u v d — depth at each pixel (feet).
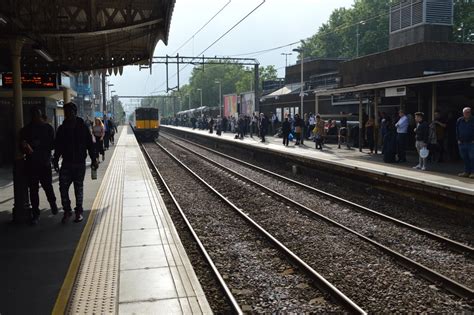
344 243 27.40
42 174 26.37
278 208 38.14
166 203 41.04
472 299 18.75
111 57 52.90
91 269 18.52
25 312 14.40
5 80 42.47
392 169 46.62
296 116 84.94
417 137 46.44
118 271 18.30
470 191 31.71
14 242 22.08
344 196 44.32
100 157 73.36
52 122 67.26
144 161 66.64
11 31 26.32
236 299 19.12
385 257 24.58
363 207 36.40
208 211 37.47
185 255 20.44
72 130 25.90
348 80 108.17
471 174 40.32
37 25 32.60
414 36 98.17
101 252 20.84
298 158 62.64
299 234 29.71
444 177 40.34
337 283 20.84
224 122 151.64
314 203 40.04
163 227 25.50
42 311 14.47
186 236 29.68
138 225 25.93
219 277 20.59
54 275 17.63
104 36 45.93
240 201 42.09
